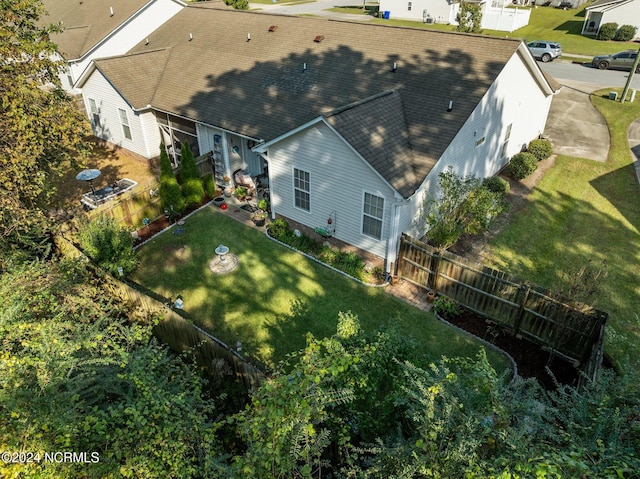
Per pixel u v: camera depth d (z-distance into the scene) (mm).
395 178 12094
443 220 13172
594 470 4641
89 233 12836
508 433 5242
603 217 16234
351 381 7055
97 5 29109
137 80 19875
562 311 10047
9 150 11680
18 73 12031
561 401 6328
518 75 16938
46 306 8703
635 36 39625
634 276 13266
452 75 15133
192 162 16641
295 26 19906
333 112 12688
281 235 15344
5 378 6008
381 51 17062
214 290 13172
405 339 8273
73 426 5691
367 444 6094
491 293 11375
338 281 13461
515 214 16531
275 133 15422
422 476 5312
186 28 23469
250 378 8695
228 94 17953
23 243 12195
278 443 5492
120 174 20047
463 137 14445
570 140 22281
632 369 6449
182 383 7371
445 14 45312
